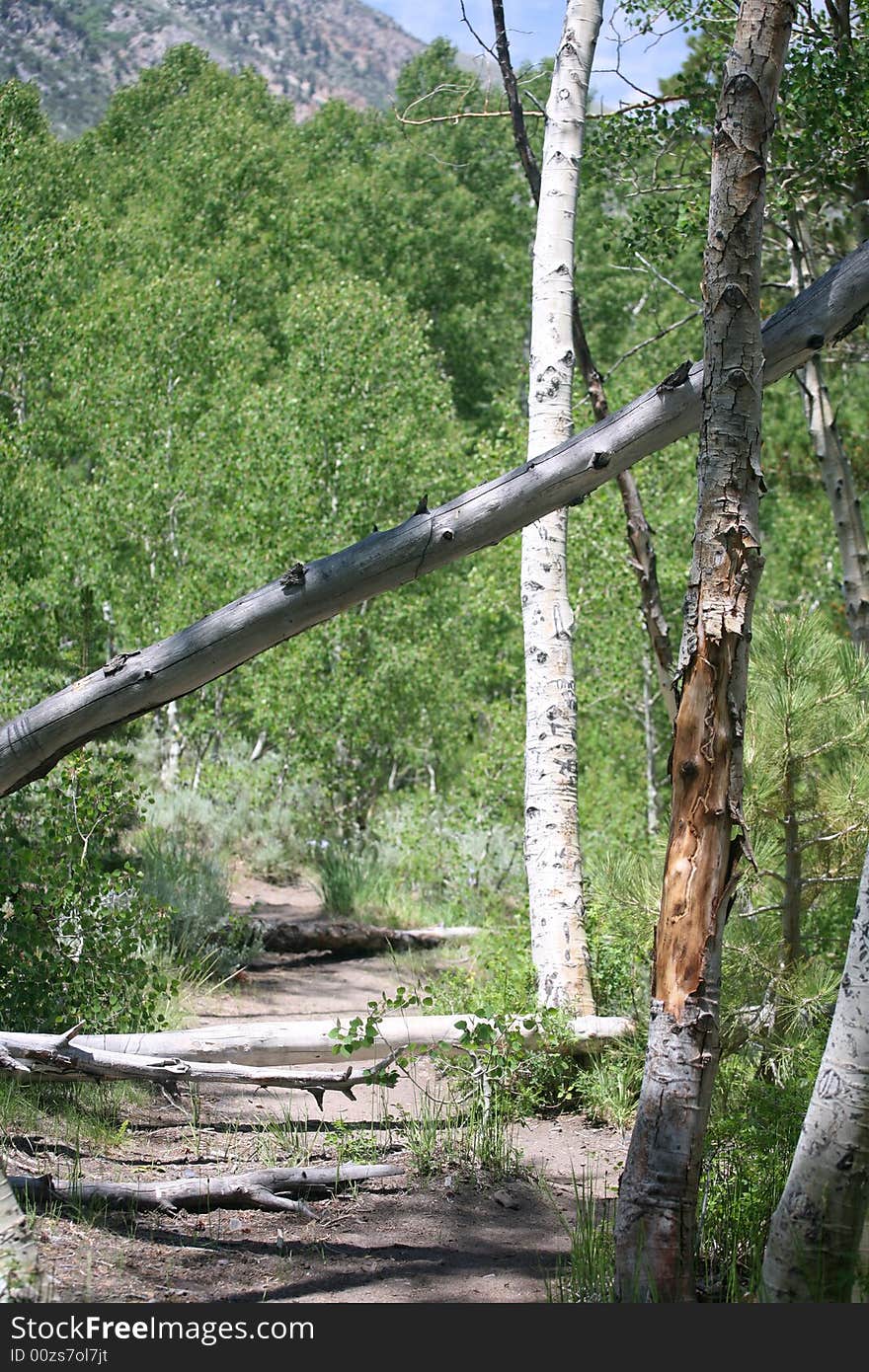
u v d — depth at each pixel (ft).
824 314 14.38
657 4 33.32
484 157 115.96
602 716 57.00
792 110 31.53
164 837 43.52
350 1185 17.90
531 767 25.89
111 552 61.93
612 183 36.14
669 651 25.61
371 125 123.95
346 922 39.27
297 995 31.07
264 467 62.28
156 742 66.23
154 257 86.94
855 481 50.62
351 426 63.57
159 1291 13.55
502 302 109.60
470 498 14.64
